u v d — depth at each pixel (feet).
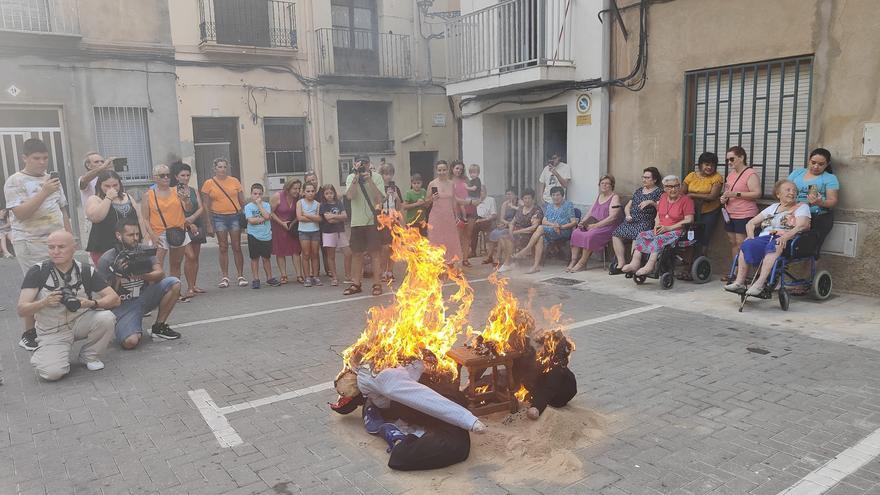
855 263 23.57
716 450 12.19
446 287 28.02
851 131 23.15
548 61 32.17
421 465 11.60
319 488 11.18
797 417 13.57
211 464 12.16
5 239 38.52
